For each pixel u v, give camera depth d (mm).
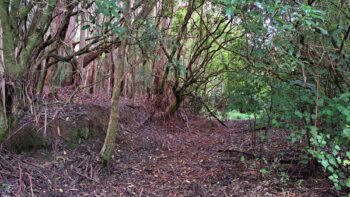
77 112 5691
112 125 4898
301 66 4031
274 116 4520
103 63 9812
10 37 4129
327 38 3980
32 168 4258
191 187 4551
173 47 6914
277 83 4582
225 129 9055
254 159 5707
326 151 4094
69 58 5246
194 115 10211
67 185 4219
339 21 3902
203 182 4758
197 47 8406
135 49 7398
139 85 10547
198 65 9078
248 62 4691
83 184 4344
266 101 5020
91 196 4051
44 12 4434
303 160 4668
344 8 3936
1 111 4191
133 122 8016
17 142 4504
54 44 5695
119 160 5465
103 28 5242
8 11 4102
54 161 4617
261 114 5414
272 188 4461
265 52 4203
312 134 3984
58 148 4898
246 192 4352
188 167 5465
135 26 4992
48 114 5203
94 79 9586
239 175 5004
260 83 5137
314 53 4078
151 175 5000
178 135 8188
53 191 3965
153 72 9219
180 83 9094
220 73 8242
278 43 3834
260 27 3734
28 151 4590
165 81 9070
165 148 6723
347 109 3547
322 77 4223
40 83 5414
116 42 5344
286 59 3979
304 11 3275
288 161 5262
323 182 4590
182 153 6406
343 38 3875
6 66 4145
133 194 4254
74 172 4539
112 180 4625
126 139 6500
